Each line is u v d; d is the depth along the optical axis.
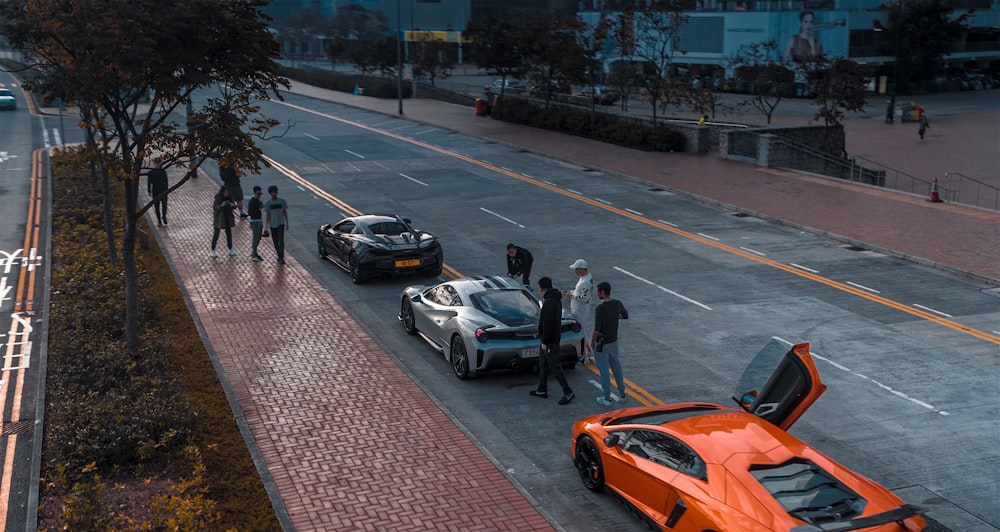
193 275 19.20
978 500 9.68
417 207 27.89
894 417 12.03
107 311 15.26
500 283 14.30
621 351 14.80
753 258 21.61
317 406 12.05
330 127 50.16
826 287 18.94
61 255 19.89
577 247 22.70
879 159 42.91
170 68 12.27
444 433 11.22
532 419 11.88
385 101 65.25
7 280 18.44
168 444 10.55
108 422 10.62
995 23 85.25
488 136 45.78
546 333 12.33
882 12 74.50
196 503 8.59
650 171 35.00
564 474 10.22
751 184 32.09
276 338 15.00
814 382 8.96
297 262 20.61
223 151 12.85
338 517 9.05
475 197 29.73
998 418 12.00
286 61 111.38
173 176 32.09
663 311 17.11
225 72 12.77
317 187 31.28
